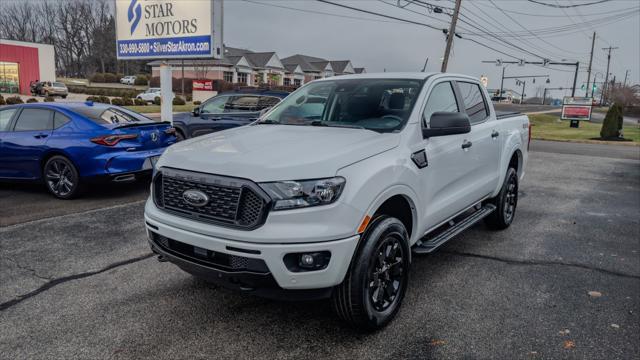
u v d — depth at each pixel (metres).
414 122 3.72
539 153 15.99
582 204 7.61
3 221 5.82
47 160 7.03
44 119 7.15
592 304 3.77
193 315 3.49
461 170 4.35
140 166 7.00
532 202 7.72
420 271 4.44
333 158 2.97
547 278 4.31
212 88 48.22
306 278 2.83
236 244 2.80
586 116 33.38
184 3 15.26
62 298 3.75
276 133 3.69
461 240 5.45
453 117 3.69
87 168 6.73
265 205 2.76
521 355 3.01
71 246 4.95
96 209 6.47
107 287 3.97
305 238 2.75
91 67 95.62
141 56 16.75
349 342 3.14
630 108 70.88
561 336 3.25
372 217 3.15
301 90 4.70
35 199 7.05
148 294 3.84
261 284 2.85
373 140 3.39
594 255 4.99
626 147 19.92
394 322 3.42
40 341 3.12
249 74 71.44
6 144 7.18
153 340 3.14
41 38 94.00
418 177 3.54
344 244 2.86
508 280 4.24
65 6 92.25
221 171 2.93
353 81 4.43
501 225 5.78
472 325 3.39
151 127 7.27
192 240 2.99
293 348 3.06
